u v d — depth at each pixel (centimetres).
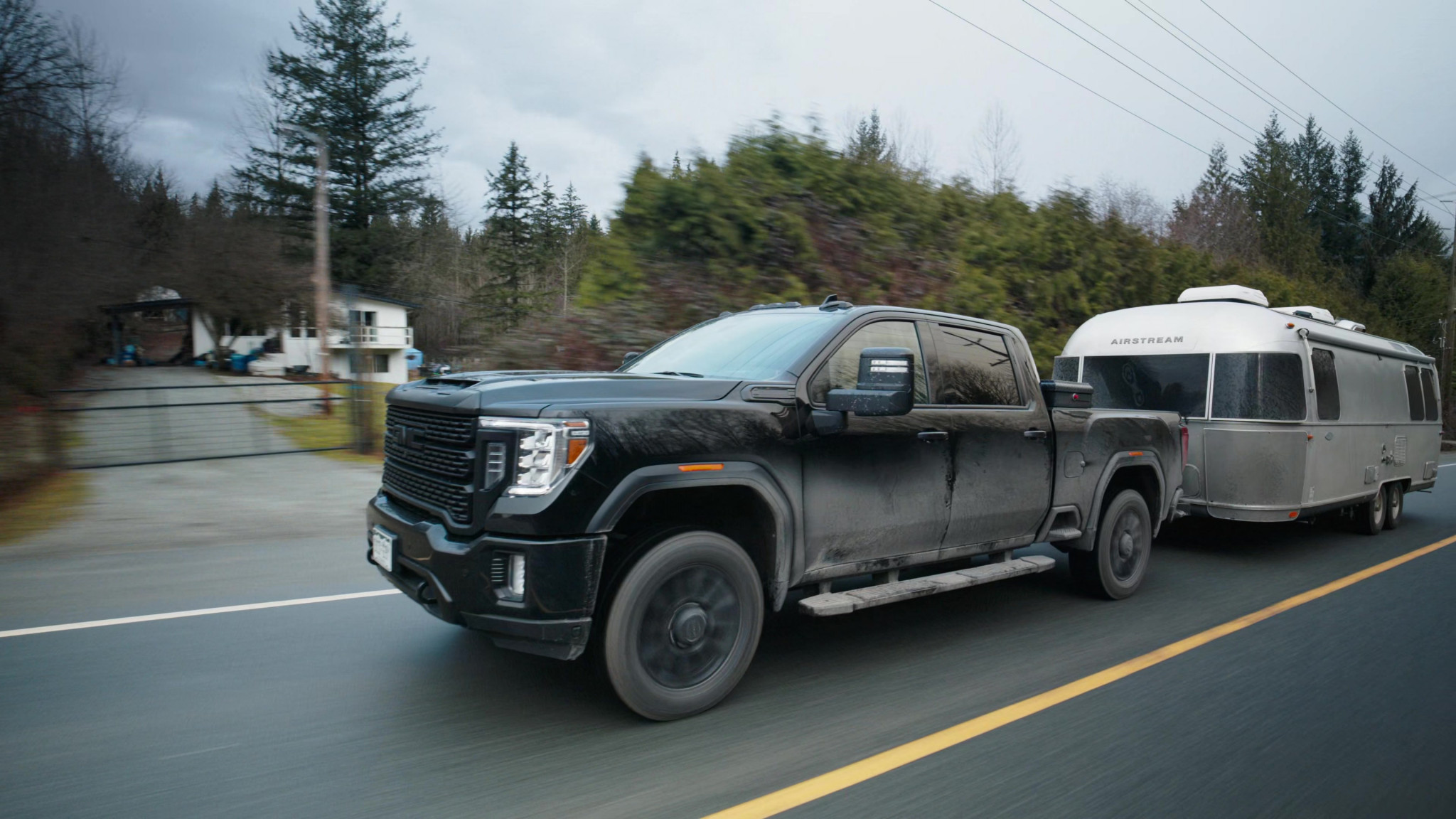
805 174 1305
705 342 511
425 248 5119
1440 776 358
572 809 304
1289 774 354
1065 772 346
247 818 292
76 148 2486
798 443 418
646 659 370
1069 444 572
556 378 396
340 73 4394
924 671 461
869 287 1292
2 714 374
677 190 1196
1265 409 821
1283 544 934
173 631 489
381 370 4756
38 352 1731
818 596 436
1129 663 488
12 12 2241
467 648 468
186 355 4469
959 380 510
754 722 385
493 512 349
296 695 401
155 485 1048
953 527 494
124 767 327
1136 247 1819
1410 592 711
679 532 380
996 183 1731
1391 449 1050
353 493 1010
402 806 303
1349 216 6500
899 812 308
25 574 623
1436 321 4984
